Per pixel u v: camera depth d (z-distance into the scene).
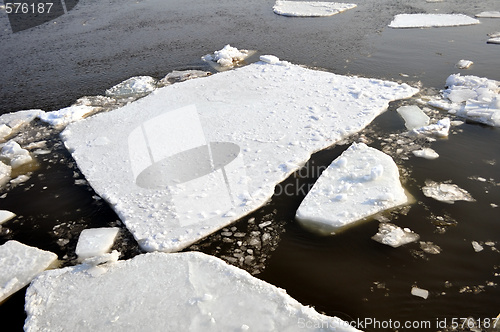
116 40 8.76
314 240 3.38
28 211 3.95
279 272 3.12
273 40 8.16
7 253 3.43
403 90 5.63
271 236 3.45
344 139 4.68
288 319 2.69
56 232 3.67
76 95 6.37
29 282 3.18
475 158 4.25
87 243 3.46
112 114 5.55
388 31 8.18
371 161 4.15
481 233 3.33
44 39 9.09
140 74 6.98
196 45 8.18
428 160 4.25
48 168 4.60
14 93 6.59
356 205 3.64
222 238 3.46
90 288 3.04
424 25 8.33
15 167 4.66
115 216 3.79
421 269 3.06
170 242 3.41
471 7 9.38
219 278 3.03
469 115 4.93
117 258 3.31
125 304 2.88
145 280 3.06
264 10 10.36
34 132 5.39
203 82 6.27
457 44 7.25
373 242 3.31
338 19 9.20
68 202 4.02
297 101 5.51
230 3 11.22
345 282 3.01
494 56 6.63
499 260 3.09
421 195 3.78
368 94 5.52
